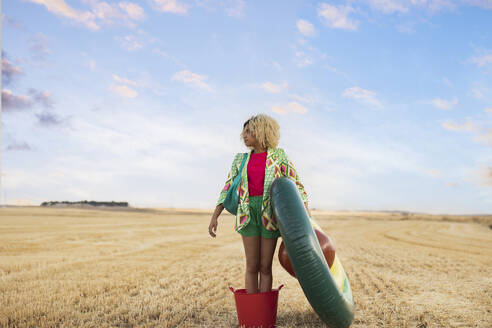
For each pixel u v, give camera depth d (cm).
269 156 386
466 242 2027
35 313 431
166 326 387
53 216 4056
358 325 401
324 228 3931
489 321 420
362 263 995
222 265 913
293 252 313
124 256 1090
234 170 402
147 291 571
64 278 684
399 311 459
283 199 333
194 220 4884
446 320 423
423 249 1495
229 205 393
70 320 407
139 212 7219
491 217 8212
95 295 542
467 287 634
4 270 764
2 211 4666
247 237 385
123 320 417
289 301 511
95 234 1973
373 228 4062
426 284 659
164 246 1490
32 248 1244
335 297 312
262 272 394
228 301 516
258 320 363
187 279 689
